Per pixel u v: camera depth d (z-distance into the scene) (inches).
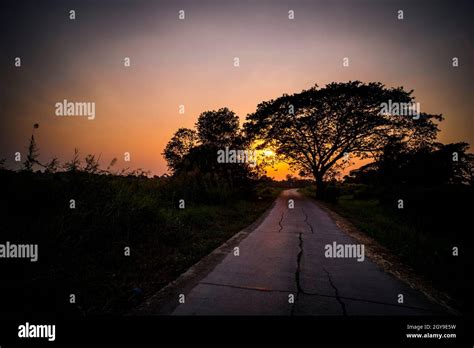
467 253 219.9
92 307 110.4
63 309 106.5
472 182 484.7
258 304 120.3
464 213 298.7
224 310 113.7
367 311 117.1
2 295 107.2
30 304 106.3
